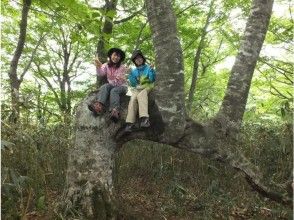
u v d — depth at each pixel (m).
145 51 11.32
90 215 5.20
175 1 11.74
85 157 5.36
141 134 5.41
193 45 13.30
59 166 6.57
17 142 6.02
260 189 5.45
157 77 5.34
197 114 7.79
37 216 5.26
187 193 6.54
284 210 6.13
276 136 7.55
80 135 5.41
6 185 4.84
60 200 5.45
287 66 10.55
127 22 10.98
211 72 15.79
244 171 5.44
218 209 6.22
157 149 7.54
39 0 5.45
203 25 13.11
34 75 13.97
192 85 13.02
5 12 8.15
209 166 6.96
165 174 7.20
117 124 5.32
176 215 5.97
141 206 6.10
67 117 7.18
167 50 5.29
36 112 7.29
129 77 5.23
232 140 5.49
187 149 5.44
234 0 11.20
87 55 13.90
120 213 5.45
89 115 5.38
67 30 12.12
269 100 11.24
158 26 5.32
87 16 5.23
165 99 5.27
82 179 5.34
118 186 6.55
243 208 6.36
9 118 5.94
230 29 11.42
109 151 5.47
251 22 5.64
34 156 6.05
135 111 5.09
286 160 7.05
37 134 6.45
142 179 7.12
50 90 13.84
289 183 5.44
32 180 5.57
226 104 5.56
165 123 5.28
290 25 9.64
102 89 5.12
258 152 7.34
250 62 5.59
